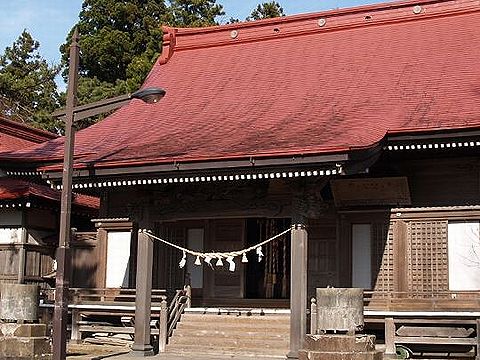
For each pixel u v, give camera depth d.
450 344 16.80
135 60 40.22
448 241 17.95
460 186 17.98
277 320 18.12
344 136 15.97
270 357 16.84
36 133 29.28
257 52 25.27
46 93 49.38
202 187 17.61
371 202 18.72
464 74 19.69
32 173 20.77
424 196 18.30
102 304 20.16
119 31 43.94
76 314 20.48
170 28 27.19
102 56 43.78
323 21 24.88
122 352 18.50
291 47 24.78
